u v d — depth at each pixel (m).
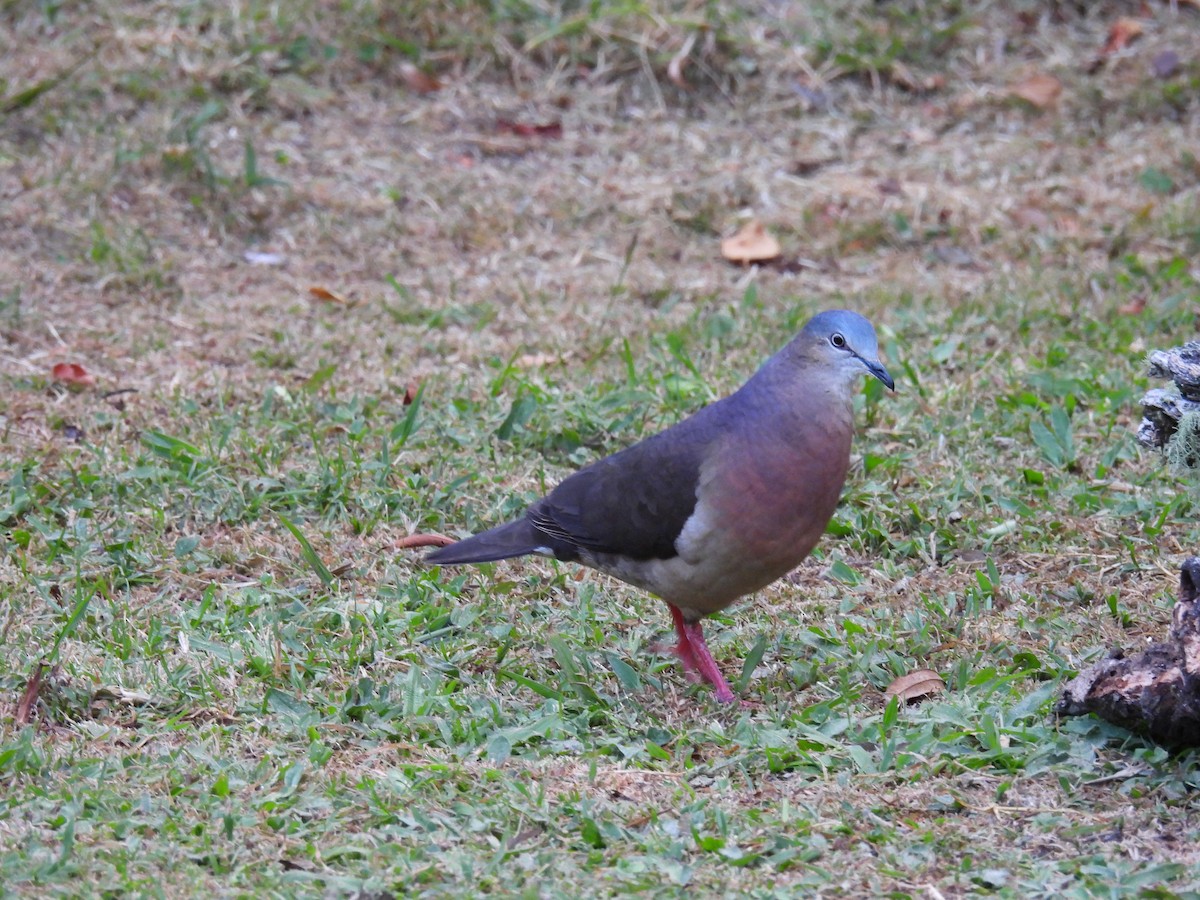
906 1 19.00
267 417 11.93
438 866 6.81
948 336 13.68
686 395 12.30
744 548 8.34
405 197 16.28
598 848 7.05
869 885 6.73
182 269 14.88
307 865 6.86
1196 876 6.68
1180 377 8.11
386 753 7.92
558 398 12.30
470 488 11.08
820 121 17.80
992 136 17.53
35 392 12.45
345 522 10.66
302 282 14.88
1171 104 17.77
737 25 18.58
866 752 7.95
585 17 18.38
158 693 8.46
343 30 18.00
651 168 17.05
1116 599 9.45
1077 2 18.95
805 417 8.24
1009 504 10.77
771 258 15.55
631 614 9.70
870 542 10.52
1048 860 6.95
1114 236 15.55
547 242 15.82
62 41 17.34
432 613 9.46
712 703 8.66
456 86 17.97
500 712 8.32
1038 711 8.23
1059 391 12.39
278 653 8.74
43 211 15.12
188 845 6.95
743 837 7.10
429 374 12.95
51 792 7.40
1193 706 7.42
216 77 17.19
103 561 10.00
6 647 8.90
